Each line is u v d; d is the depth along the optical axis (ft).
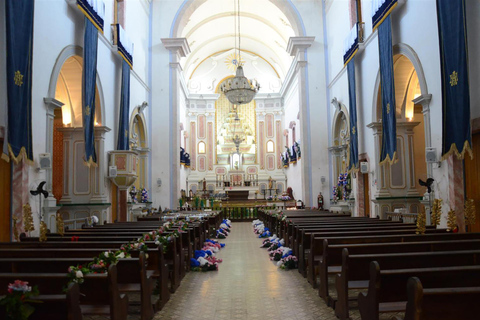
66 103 40.24
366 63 44.60
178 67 63.36
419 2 31.91
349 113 48.32
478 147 26.40
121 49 46.03
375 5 38.06
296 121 78.79
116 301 12.37
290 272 24.81
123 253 14.80
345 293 14.84
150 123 61.05
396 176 40.98
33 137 27.94
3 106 25.04
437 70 29.63
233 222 67.15
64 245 19.06
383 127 36.81
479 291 9.20
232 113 94.58
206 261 25.99
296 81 76.13
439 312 9.29
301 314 16.49
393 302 12.80
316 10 62.80
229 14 78.07
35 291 9.17
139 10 57.41
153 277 17.48
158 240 19.31
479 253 14.53
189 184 92.27
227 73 97.66
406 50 33.96
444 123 26.89
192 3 63.57
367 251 17.07
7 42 23.54
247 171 94.48
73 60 36.76
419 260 14.74
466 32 24.90
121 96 45.96
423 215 21.49
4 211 25.77
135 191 50.90
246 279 23.15
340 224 27.58
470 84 25.93
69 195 40.24
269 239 37.86
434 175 30.42
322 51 62.03
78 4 32.40
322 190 59.98
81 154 40.42
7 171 25.99
